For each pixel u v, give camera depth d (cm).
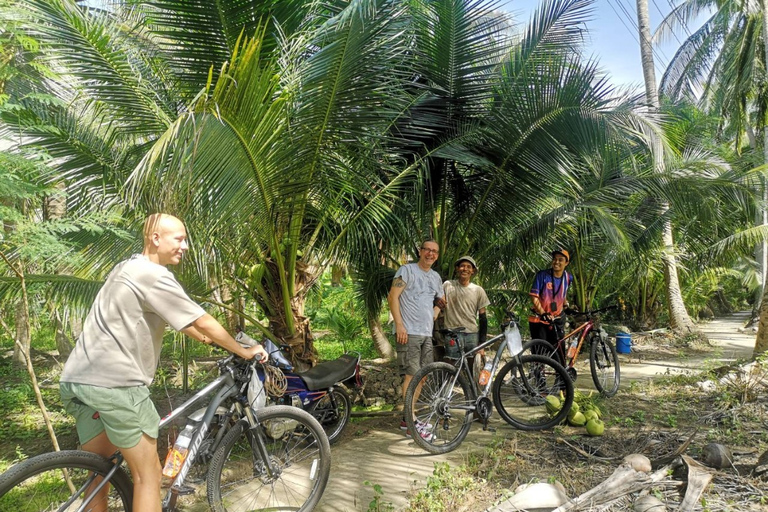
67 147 443
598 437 465
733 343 1212
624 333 949
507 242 675
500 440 459
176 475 278
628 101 603
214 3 411
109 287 251
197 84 460
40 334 1066
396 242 596
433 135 605
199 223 365
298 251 515
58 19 378
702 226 894
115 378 242
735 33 1445
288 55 405
